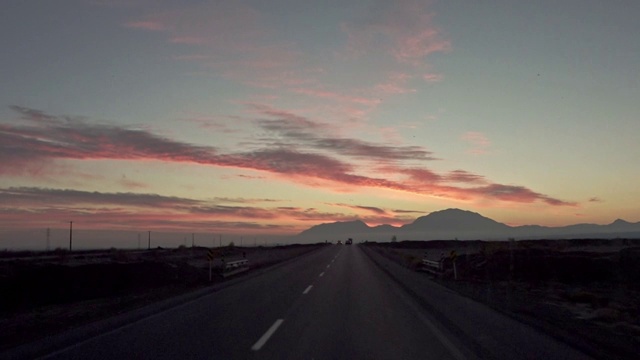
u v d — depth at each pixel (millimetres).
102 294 27797
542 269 33812
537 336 13078
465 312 17328
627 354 11508
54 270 28312
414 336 13250
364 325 14930
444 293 23297
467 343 12352
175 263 39031
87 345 12141
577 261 34062
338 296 22438
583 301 23016
